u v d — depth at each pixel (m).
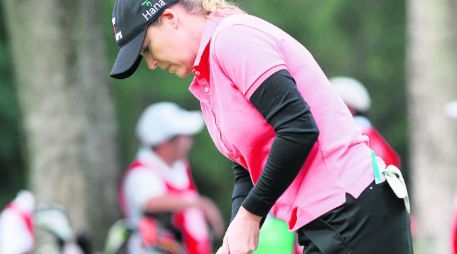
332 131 7.61
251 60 7.34
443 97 22.89
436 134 22.89
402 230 7.66
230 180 41.56
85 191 21.84
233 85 7.51
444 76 22.86
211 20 7.68
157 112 17.80
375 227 7.55
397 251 7.62
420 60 23.12
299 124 7.23
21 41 21.62
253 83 7.32
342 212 7.56
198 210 17.48
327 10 44.03
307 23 42.72
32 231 16.55
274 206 7.93
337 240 7.58
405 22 45.78
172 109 17.88
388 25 45.88
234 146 7.69
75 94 21.77
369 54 45.84
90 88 27.16
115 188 28.02
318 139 7.60
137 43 7.71
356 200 7.53
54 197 21.59
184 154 17.77
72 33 21.70
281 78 7.30
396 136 45.66
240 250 7.46
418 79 23.20
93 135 27.44
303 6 43.00
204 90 7.79
